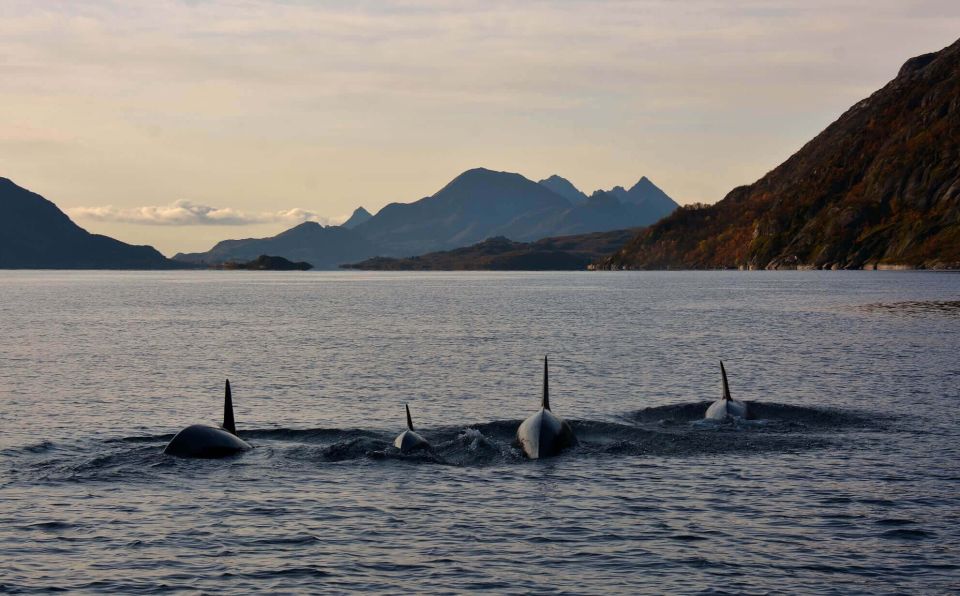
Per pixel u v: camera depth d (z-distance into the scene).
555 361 56.69
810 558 19.34
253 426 34.59
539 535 20.98
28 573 18.75
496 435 30.88
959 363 52.84
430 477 26.16
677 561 19.27
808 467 26.97
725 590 17.72
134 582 18.28
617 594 17.58
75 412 37.84
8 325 94.81
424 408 38.94
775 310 112.50
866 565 18.92
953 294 146.75
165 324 96.31
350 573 18.72
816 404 38.44
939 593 17.47
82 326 93.38
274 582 18.27
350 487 25.12
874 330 78.50
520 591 17.77
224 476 26.25
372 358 59.09
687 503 23.39
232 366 54.78
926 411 36.25
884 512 22.42
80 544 20.48
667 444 29.83
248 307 134.75
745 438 30.67
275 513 22.73
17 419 36.03
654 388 44.62
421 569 18.92
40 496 24.27
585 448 29.36
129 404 40.03
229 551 20.02
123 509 23.08
